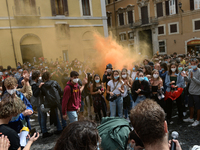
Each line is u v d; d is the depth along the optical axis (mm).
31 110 2850
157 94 4422
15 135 1967
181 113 4746
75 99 3941
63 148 1024
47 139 4359
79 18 19125
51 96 4199
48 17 17484
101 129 1874
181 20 22906
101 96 5070
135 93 4473
